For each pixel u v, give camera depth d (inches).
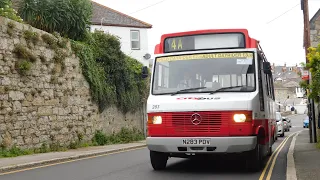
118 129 957.2
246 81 392.5
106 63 903.1
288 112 3796.8
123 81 968.9
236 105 374.6
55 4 765.3
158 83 410.0
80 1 812.6
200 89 394.9
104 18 1423.5
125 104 979.9
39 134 662.5
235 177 375.6
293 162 467.5
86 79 815.7
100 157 610.9
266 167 449.7
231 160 519.8
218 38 410.0
